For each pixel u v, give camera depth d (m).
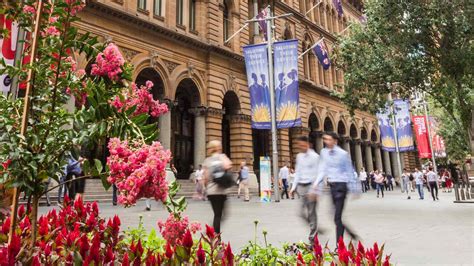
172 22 23.33
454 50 15.24
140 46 20.95
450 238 7.84
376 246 3.15
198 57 24.95
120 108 3.49
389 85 17.34
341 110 41.88
